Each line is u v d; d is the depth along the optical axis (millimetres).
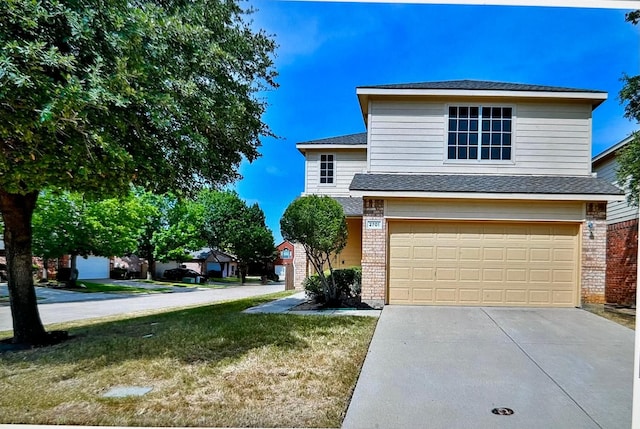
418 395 4754
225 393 4797
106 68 5590
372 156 11383
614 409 4383
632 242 11422
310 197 10602
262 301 12977
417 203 10391
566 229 10227
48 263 25797
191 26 6566
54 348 6914
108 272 32844
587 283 9984
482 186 10281
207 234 40875
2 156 5445
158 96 5930
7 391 4918
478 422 4102
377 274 10352
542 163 11094
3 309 13844
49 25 5281
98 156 5965
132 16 5691
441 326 8031
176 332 7676
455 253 10398
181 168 8242
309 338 7070
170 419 4176
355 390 4891
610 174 14344
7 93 4672
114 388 4984
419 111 11328
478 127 11250
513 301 10250
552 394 4777
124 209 21828
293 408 4414
